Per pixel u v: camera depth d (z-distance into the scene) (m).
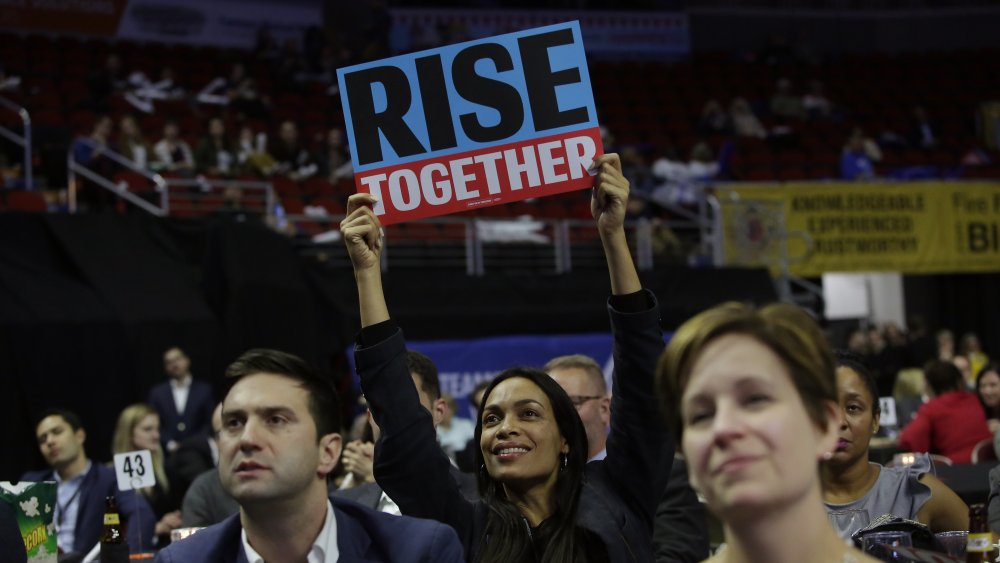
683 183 16.66
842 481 3.79
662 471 3.40
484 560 3.24
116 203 13.29
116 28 20.80
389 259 13.68
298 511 2.40
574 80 3.68
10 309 9.38
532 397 3.35
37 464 9.31
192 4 21.38
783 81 21.75
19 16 20.11
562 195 16.12
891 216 16.80
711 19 25.30
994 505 3.71
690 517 4.21
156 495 7.27
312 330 10.66
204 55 20.38
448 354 10.91
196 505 5.58
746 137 19.72
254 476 2.33
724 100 21.98
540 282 11.91
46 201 12.64
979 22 25.86
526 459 3.31
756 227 14.62
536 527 3.32
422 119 3.70
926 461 3.92
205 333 10.09
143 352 9.74
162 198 13.02
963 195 17.16
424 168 3.69
